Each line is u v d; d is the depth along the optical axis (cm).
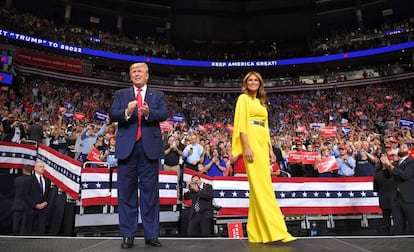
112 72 3391
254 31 3916
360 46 3216
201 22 3897
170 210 812
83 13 3644
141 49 3416
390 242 292
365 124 2117
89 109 2433
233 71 3556
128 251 265
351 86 3127
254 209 321
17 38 2700
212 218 737
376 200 786
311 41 3759
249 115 340
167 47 3747
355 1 3622
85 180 700
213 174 933
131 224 299
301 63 3388
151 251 266
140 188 317
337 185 784
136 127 320
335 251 259
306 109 2775
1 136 1084
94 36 3356
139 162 318
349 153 1007
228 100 3306
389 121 1950
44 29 2945
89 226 699
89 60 3192
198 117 2800
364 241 300
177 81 3581
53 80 2942
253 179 321
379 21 3634
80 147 1012
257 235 310
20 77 2433
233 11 3862
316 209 764
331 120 2284
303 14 3788
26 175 694
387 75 2958
